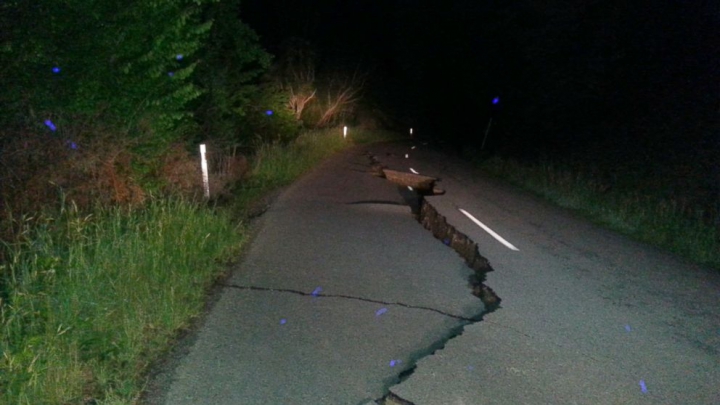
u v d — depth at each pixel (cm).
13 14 728
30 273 570
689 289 777
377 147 3177
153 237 715
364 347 534
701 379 510
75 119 809
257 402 430
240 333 550
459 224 1129
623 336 597
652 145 1952
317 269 768
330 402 435
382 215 1166
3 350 442
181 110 1157
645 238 1107
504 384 479
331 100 3662
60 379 420
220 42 1545
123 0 869
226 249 819
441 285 733
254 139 2122
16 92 735
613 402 462
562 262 882
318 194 1384
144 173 982
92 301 536
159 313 551
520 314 643
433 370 495
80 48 820
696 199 1465
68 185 779
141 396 428
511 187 1847
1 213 675
